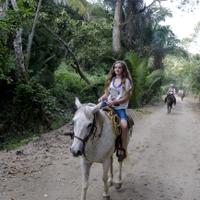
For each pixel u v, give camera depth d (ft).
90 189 22.41
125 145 20.43
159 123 60.70
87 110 17.02
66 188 22.62
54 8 62.85
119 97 19.84
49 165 27.73
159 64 147.33
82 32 66.28
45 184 23.29
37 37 58.54
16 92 45.11
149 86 107.24
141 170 27.76
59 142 36.68
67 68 84.48
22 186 22.72
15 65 47.16
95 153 18.07
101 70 90.43
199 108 119.44
